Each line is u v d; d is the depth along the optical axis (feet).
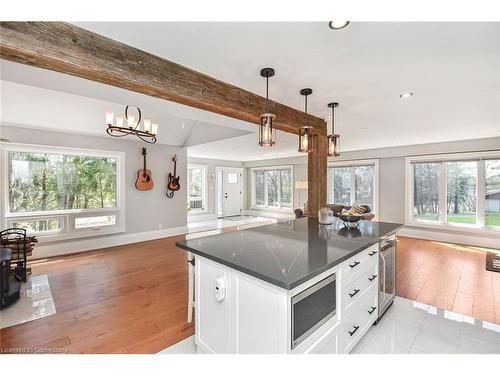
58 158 14.90
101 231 16.12
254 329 4.50
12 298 8.66
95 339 6.66
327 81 7.33
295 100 8.85
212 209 29.14
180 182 20.49
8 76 6.19
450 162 17.65
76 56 4.58
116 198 17.17
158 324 7.39
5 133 12.98
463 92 8.18
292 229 8.31
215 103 7.00
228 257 5.12
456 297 9.23
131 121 11.29
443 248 16.03
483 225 16.42
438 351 6.18
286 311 3.94
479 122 12.02
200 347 5.85
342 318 5.34
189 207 27.35
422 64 6.31
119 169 17.08
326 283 4.82
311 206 11.32
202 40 5.21
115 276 11.25
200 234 7.95
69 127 14.21
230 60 6.07
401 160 19.66
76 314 7.95
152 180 18.70
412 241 17.97
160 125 17.04
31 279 10.87
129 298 9.08
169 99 6.42
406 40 5.24
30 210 13.98
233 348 4.95
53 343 6.49
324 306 4.81
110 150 16.60
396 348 6.29
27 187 13.89
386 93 8.27
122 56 5.23
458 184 17.46
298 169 27.32
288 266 4.51
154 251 15.39
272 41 5.27
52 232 14.56
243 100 7.78
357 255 6.07
